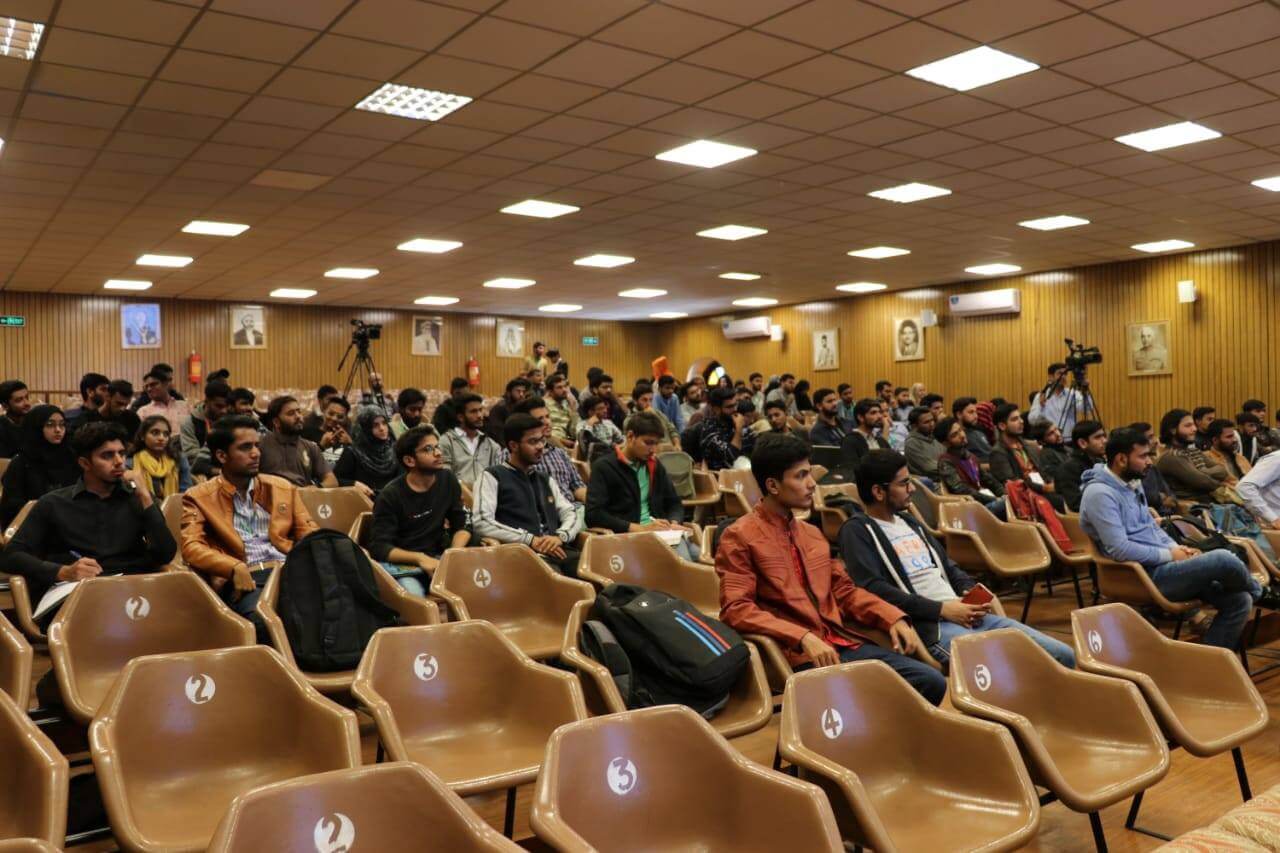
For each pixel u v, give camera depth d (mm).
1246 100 6586
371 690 2352
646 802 1894
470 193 8891
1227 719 2773
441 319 18719
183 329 16125
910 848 2062
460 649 2625
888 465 3590
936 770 2270
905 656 3104
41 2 4770
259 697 2279
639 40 5410
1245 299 12508
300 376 17203
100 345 15398
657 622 2881
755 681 2869
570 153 7648
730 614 3098
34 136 6887
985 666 2580
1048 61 5836
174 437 5871
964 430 7664
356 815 1607
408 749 2465
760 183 8750
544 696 2512
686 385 10508
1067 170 8438
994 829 2092
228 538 3936
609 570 3850
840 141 7465
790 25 5242
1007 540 5547
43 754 1791
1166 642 2992
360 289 15242
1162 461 6621
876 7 5031
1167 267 13320
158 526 3770
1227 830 1974
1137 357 13617
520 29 5230
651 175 8383
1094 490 4672
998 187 9031
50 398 14891
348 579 3314
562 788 1796
